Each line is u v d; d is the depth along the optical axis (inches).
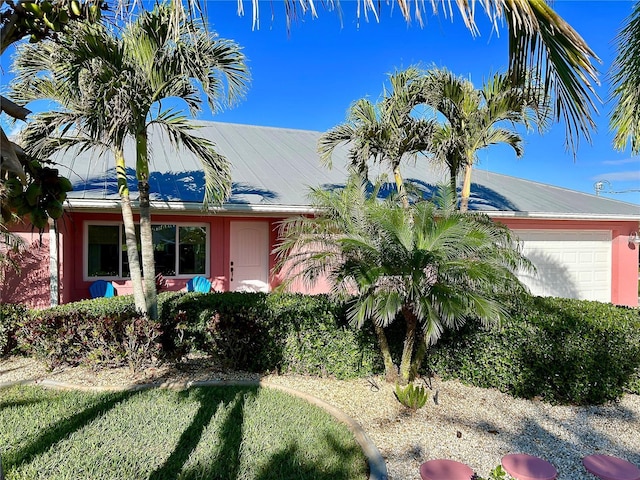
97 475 134.9
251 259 439.2
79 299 372.8
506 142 312.3
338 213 214.7
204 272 419.5
